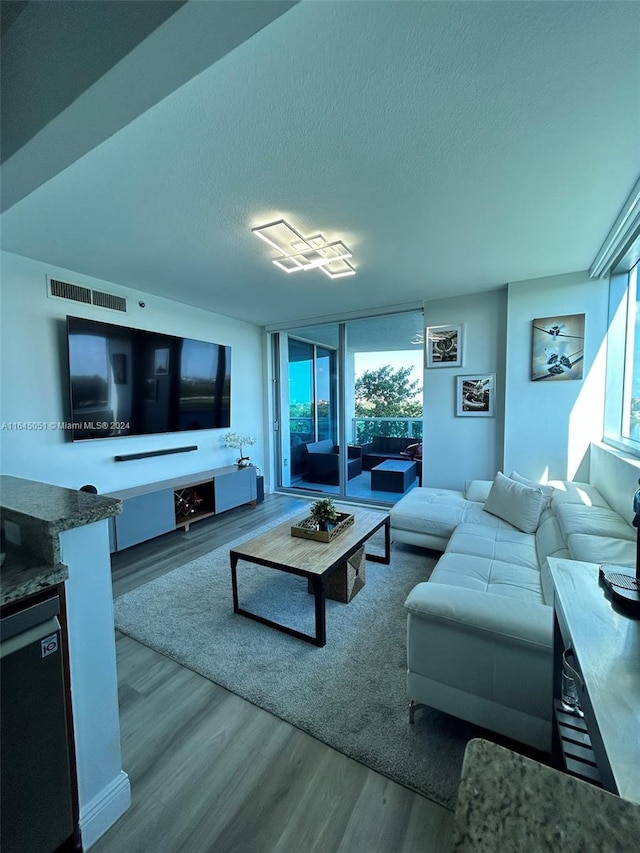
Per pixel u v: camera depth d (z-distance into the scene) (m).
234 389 4.92
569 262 3.04
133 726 1.51
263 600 2.45
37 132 1.17
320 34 1.12
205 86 1.28
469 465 4.04
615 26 1.11
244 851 1.08
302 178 1.85
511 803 0.41
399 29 1.11
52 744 1.02
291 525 2.73
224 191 1.95
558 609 1.10
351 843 1.10
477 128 1.53
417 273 3.27
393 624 2.18
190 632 2.12
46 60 1.11
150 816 1.18
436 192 1.99
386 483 5.03
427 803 1.21
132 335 3.47
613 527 2.03
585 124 1.51
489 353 3.88
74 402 3.04
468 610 1.33
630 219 2.23
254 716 1.55
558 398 3.43
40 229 2.37
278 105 1.38
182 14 0.84
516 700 1.26
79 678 1.10
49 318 2.97
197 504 4.19
